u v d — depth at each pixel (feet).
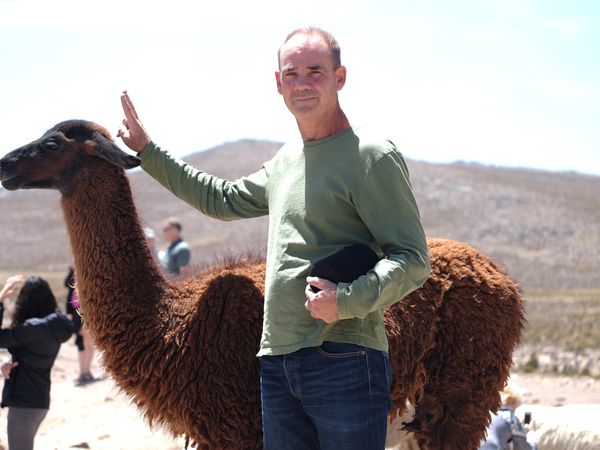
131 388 19.62
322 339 15.44
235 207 19.40
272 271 16.07
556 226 278.05
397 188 15.38
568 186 375.25
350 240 15.80
